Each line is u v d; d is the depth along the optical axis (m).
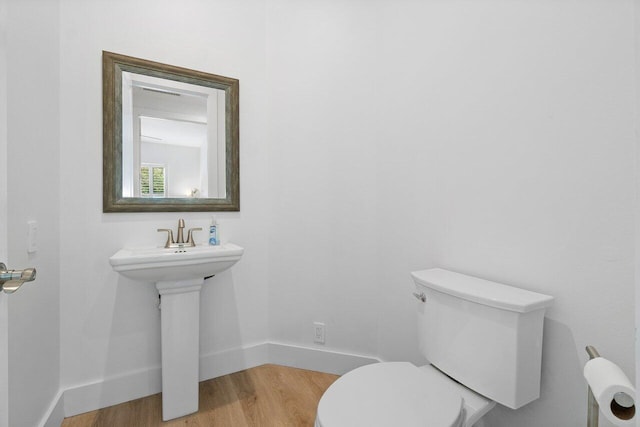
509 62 1.11
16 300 1.03
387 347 1.65
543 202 1.00
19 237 1.06
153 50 1.61
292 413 1.44
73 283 1.43
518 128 1.08
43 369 1.23
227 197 1.78
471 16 1.25
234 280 1.81
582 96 0.91
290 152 1.85
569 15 0.94
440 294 1.10
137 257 1.24
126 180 1.54
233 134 1.78
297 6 1.85
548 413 0.98
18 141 1.06
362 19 1.75
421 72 1.48
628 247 0.82
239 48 1.82
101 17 1.49
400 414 0.82
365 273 1.73
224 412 1.45
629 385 0.54
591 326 0.89
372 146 1.72
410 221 1.52
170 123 1.65
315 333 1.82
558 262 0.96
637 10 0.38
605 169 0.86
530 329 0.91
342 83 1.78
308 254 1.83
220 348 1.77
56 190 1.36
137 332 1.56
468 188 1.25
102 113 1.48
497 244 1.14
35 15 1.19
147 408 1.48
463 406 0.90
